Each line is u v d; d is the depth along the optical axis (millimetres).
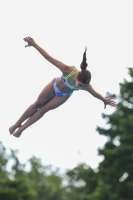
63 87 37719
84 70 36594
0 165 191250
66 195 196500
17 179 144250
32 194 145000
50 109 38719
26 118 39312
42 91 38406
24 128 39375
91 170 125250
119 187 109188
